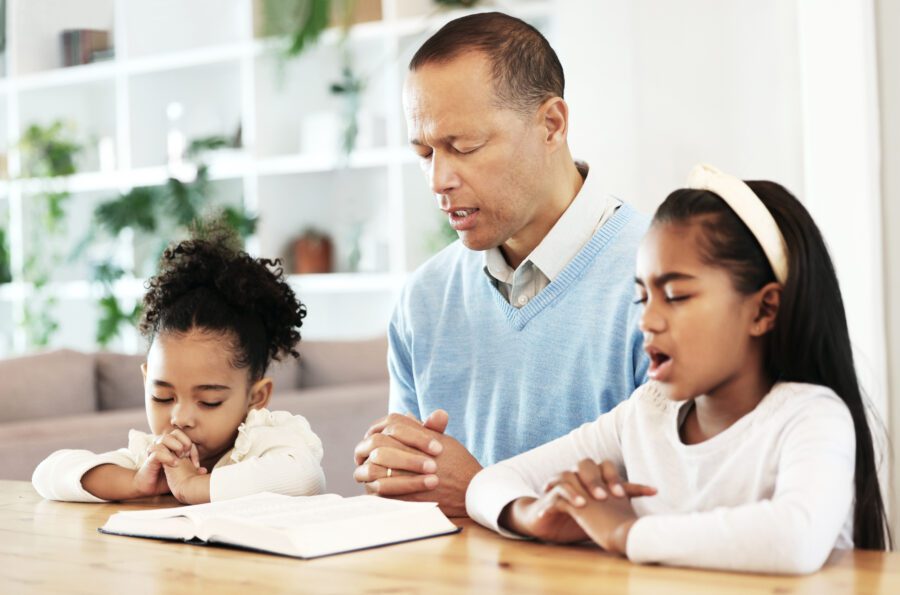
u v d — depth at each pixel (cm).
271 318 157
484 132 136
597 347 150
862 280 285
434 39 139
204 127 604
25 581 93
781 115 384
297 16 525
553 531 98
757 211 96
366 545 100
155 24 597
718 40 398
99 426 259
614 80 425
